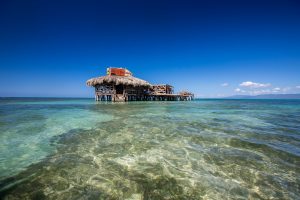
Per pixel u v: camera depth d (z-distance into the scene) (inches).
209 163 157.8
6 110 580.1
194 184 124.3
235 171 142.8
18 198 108.1
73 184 123.3
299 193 114.4
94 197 109.3
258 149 193.8
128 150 188.9
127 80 984.3
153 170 144.3
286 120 399.2
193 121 365.7
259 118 427.8
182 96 1601.9
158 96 1469.0
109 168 147.3
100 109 597.9
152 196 111.2
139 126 308.0
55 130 275.7
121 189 117.9
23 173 137.7
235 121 374.9
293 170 145.0
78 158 167.0
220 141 222.4
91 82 979.3
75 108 644.1
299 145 208.8
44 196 110.1
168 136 244.2
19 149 190.2
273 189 118.6
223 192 115.1
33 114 461.4
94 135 247.4
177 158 168.2
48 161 159.8
